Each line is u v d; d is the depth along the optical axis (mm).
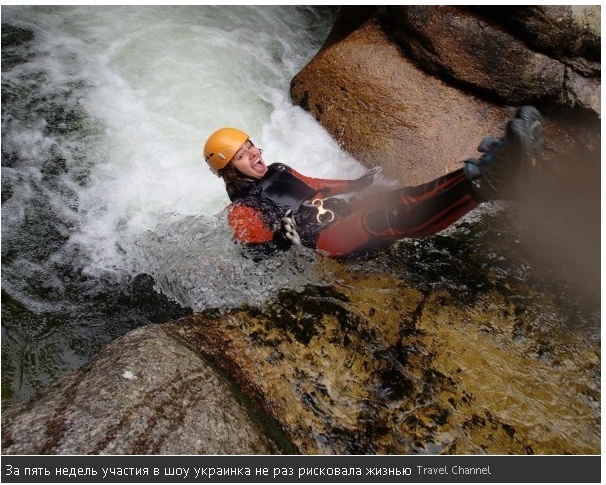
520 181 2100
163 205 3672
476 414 2277
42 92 4379
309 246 3035
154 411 1952
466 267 3041
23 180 3734
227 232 3191
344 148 4023
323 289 2908
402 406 2309
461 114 3775
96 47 4906
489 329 2656
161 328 2480
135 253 3324
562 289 2855
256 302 2848
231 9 5688
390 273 3018
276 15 5758
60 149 3971
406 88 3898
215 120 4324
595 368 2471
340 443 2186
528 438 2191
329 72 4215
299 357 2514
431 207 2434
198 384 2131
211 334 2598
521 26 3508
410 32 3910
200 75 4738
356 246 2873
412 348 2555
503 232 3242
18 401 2527
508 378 2416
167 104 4418
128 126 4195
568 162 3379
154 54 4906
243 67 4965
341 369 2465
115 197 3693
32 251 3314
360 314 2746
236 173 3076
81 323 2955
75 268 3246
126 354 2176
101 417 1889
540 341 2596
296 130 4215
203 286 2979
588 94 3465
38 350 2799
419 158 3688
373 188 3701
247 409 2172
